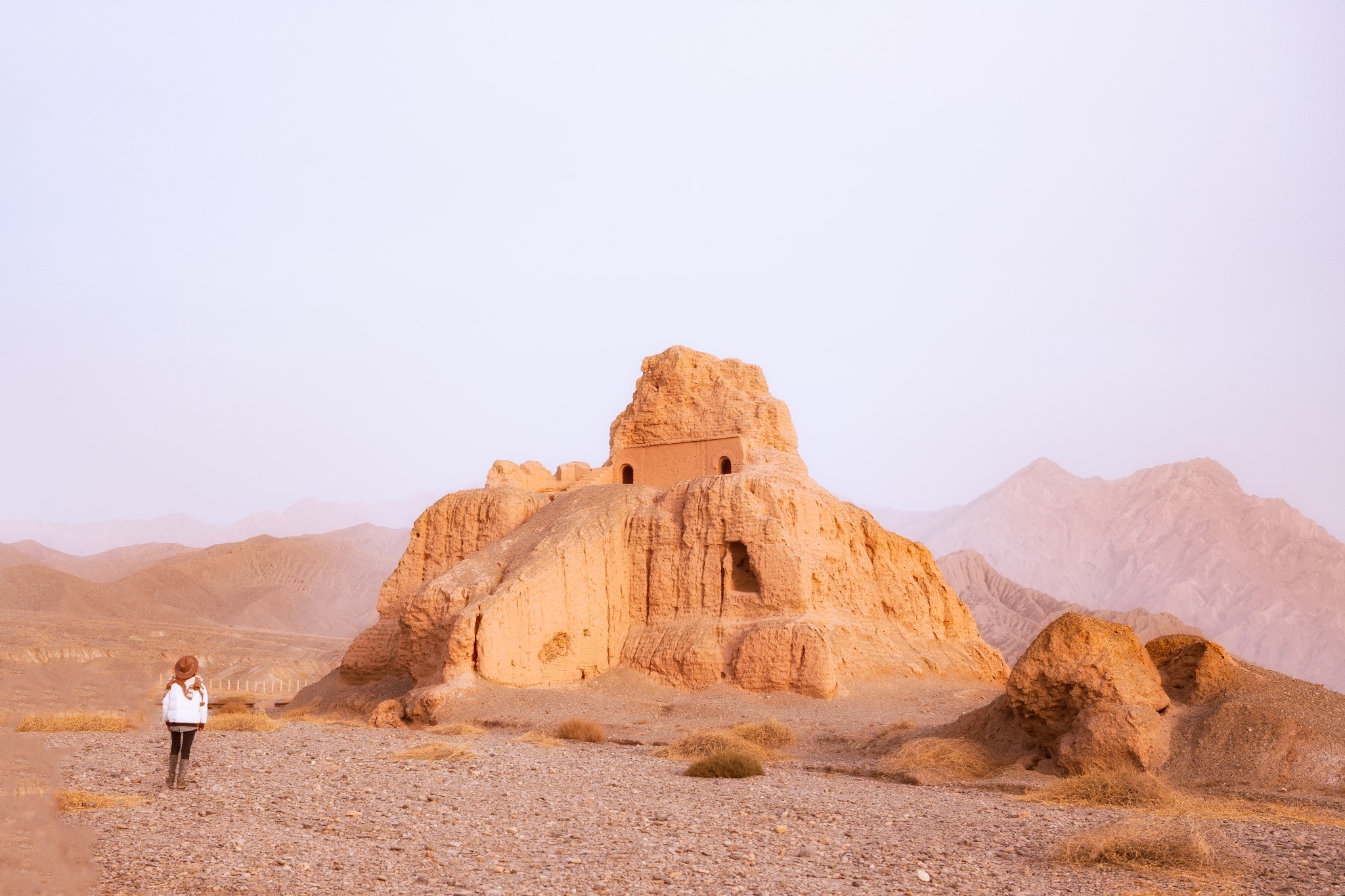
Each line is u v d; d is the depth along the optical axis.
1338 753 19.08
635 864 12.45
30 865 11.34
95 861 11.79
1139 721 19.88
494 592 39.62
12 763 16.92
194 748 23.34
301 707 46.19
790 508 42.06
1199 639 23.80
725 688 38.09
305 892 10.87
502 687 36.78
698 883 11.63
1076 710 21.09
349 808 15.80
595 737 29.42
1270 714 19.94
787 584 39.94
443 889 11.13
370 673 46.78
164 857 12.08
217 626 142.62
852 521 46.09
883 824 15.44
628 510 44.97
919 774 21.16
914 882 11.78
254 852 12.51
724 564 41.72
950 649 46.00
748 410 48.38
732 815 16.12
